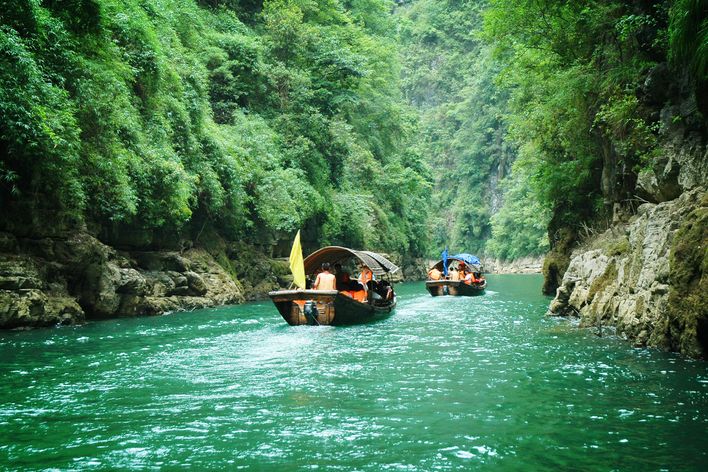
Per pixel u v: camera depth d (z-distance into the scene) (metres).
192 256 18.47
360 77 29.72
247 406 5.90
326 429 5.14
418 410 5.68
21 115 10.53
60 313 12.21
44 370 7.77
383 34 49.00
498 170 72.81
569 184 19.50
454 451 4.57
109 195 13.98
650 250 9.32
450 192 81.50
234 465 4.33
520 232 61.88
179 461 4.42
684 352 7.90
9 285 11.14
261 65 25.77
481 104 78.94
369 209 32.53
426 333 11.17
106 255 13.90
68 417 5.56
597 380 6.79
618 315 10.31
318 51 28.83
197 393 6.46
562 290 13.98
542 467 4.24
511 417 5.43
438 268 26.02
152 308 15.11
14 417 5.57
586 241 18.31
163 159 15.74
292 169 24.41
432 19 99.62
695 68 8.45
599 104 15.06
